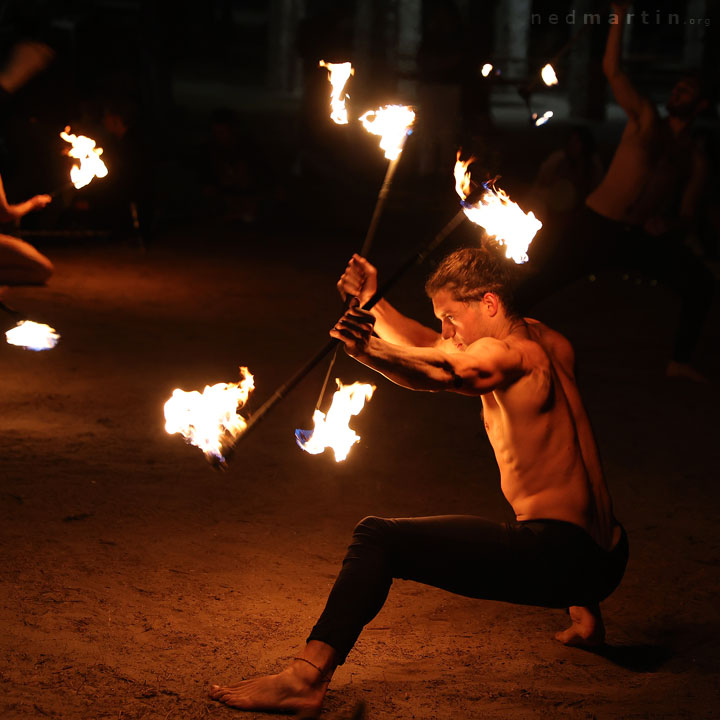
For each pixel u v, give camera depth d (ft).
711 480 22.61
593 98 93.91
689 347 31.07
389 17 76.38
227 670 12.96
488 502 20.76
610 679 13.38
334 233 54.13
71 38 81.76
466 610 16.01
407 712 11.95
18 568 16.01
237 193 56.29
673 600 16.47
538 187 45.34
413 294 41.83
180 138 77.30
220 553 17.38
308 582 16.42
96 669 12.69
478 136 13.58
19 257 28.76
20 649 13.14
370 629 14.99
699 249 48.52
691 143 28.68
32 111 47.03
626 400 28.78
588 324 37.96
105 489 19.95
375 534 12.13
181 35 78.43
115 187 49.06
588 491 12.57
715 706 12.11
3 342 31.96
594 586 12.52
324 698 12.06
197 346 32.89
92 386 27.76
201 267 45.60
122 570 16.29
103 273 43.62
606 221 28.43
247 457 22.57
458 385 11.93
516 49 106.22
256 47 146.10
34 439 22.84
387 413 26.68
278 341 33.99
